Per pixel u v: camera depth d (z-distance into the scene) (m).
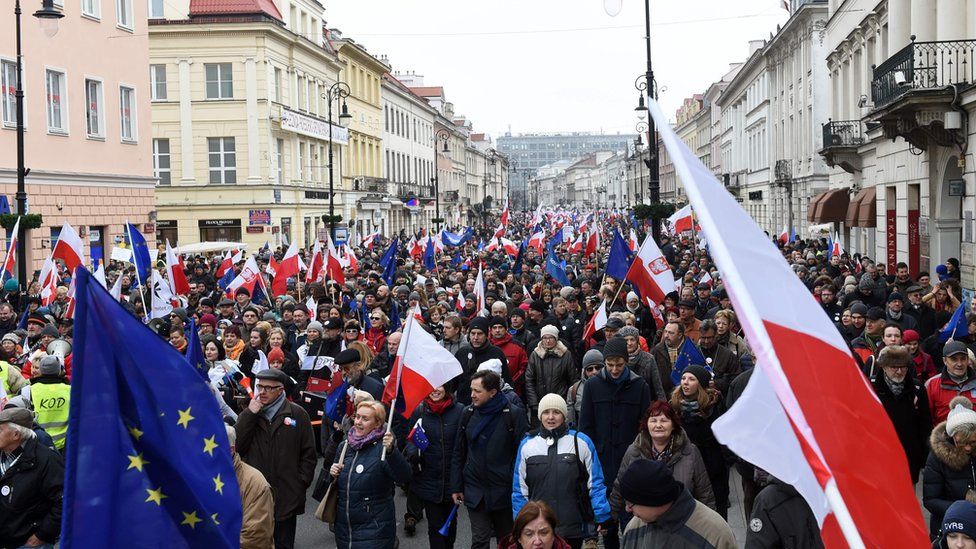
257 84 50.22
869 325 11.30
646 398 8.95
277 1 55.12
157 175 50.72
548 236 43.25
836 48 38.97
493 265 31.70
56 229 31.17
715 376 10.71
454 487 8.55
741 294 3.08
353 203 67.00
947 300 14.78
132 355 4.64
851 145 35.38
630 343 10.62
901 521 3.50
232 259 27.42
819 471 3.12
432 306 16.22
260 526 6.91
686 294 17.67
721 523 5.25
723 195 3.42
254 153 50.44
